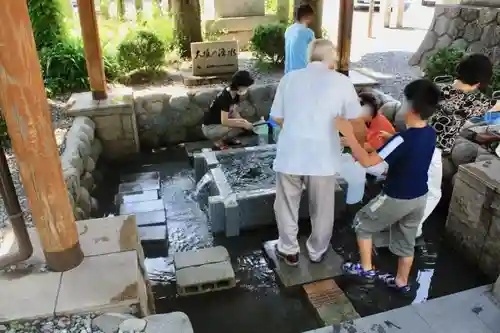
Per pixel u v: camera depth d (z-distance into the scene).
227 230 3.40
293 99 2.57
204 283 2.84
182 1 6.59
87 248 2.34
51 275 2.15
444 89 3.38
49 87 5.40
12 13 1.67
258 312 2.71
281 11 7.95
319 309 2.66
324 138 2.57
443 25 7.02
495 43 6.05
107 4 7.83
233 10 7.80
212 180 3.74
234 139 4.64
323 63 2.52
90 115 4.73
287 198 2.81
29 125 1.83
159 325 1.95
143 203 3.87
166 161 4.91
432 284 2.90
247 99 5.39
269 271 3.05
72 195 3.27
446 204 3.70
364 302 2.75
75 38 6.07
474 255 3.04
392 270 3.02
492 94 4.28
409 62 7.30
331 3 14.10
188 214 3.77
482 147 3.40
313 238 2.96
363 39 9.38
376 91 5.09
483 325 2.20
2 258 2.20
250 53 7.50
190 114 5.32
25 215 2.94
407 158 2.41
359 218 2.77
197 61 5.60
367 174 4.29
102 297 2.02
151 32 5.80
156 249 3.30
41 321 1.95
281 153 2.70
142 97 5.10
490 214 2.84
